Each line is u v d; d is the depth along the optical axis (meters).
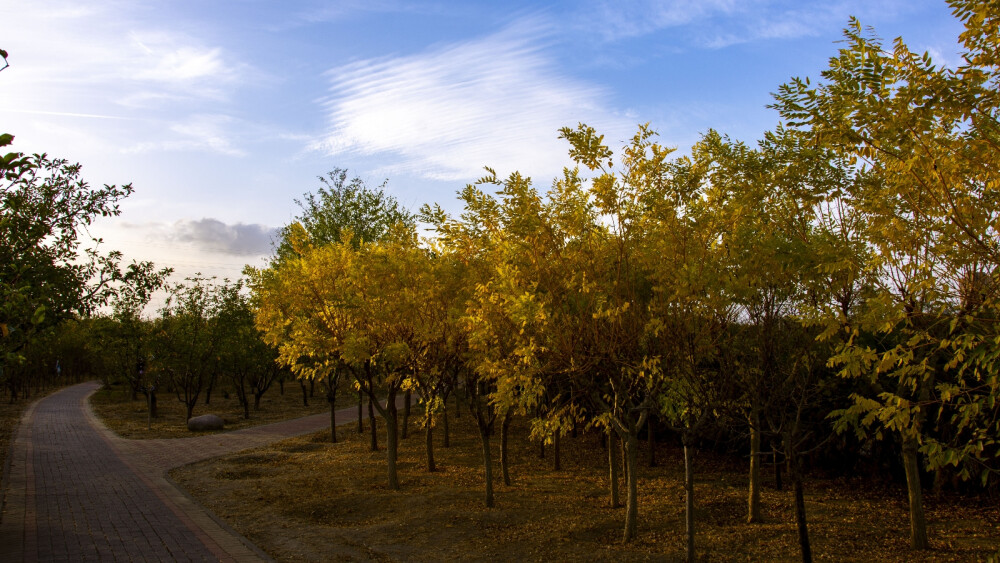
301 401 37.56
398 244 11.87
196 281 26.47
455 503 10.98
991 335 4.49
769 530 9.02
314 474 14.09
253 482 13.13
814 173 6.62
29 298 8.27
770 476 13.51
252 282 12.37
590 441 18.77
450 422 23.08
